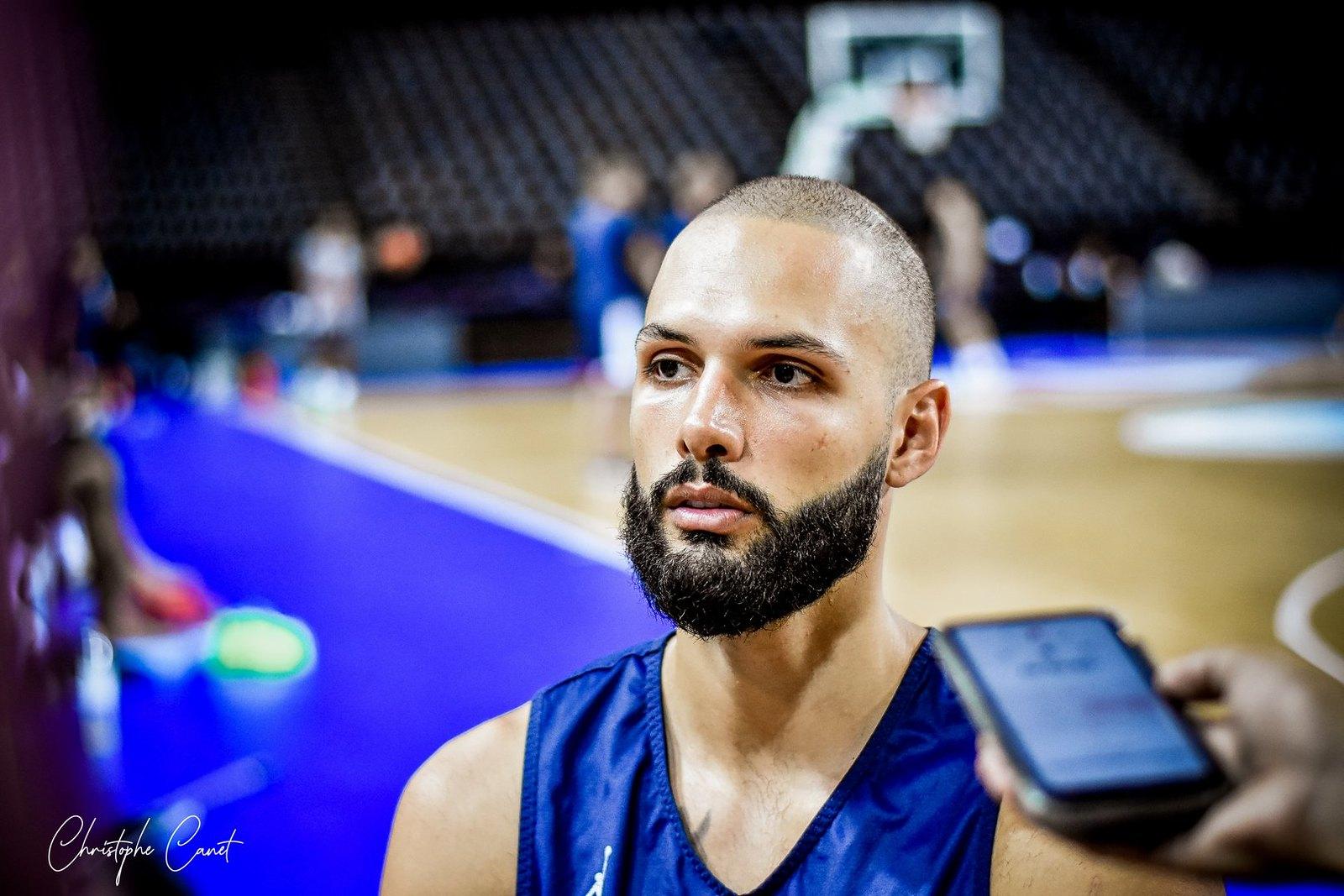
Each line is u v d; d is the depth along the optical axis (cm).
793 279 82
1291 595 321
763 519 81
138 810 175
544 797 92
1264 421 668
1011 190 1500
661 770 92
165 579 284
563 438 689
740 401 82
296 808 189
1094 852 49
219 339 1025
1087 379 949
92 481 251
